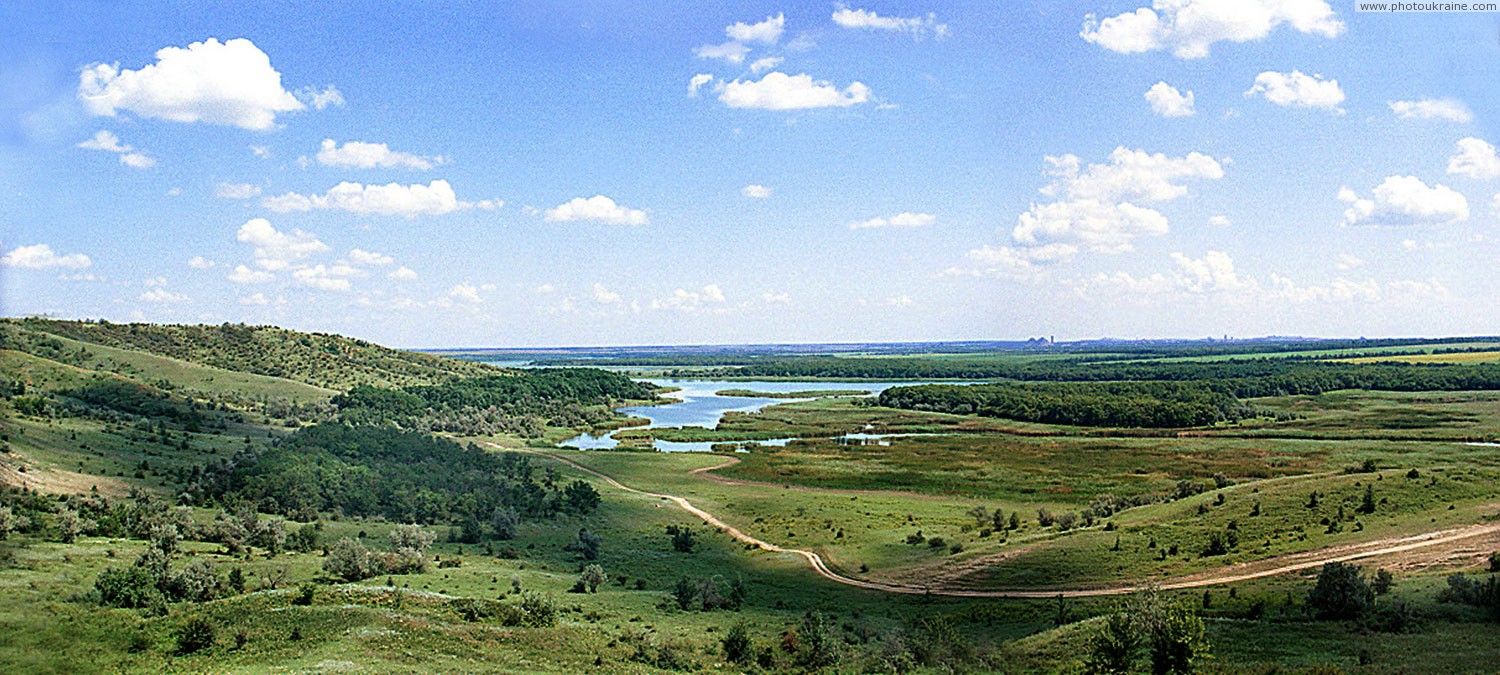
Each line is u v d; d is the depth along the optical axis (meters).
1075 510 122.25
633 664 50.62
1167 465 161.38
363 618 53.66
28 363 163.50
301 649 47.53
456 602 60.53
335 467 110.62
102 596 54.69
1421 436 183.12
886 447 193.75
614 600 70.25
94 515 80.00
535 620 57.75
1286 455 166.62
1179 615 47.09
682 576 86.38
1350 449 170.38
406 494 109.19
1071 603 70.56
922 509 126.00
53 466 95.69
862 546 100.81
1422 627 52.38
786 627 63.78
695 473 159.75
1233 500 98.44
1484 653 46.28
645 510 124.31
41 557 63.16
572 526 110.69
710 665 52.16
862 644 60.09
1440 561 68.19
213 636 48.91
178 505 91.25
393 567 74.50
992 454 180.88
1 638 45.22
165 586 59.06
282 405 188.50
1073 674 49.50
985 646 58.44
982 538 101.62
